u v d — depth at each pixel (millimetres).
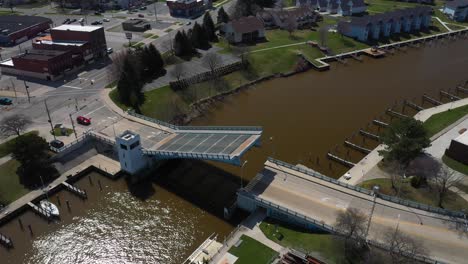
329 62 164625
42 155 93188
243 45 170250
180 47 156500
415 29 198750
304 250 70625
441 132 107938
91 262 73875
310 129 114000
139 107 121438
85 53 151500
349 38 183250
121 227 81062
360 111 123562
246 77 146375
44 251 76062
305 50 168500
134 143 90750
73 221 82500
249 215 81438
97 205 86625
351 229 68062
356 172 93000
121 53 142500
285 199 79312
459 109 120750
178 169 97688
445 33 195125
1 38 176000
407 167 91125
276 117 121125
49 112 117625
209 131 98750
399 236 67750
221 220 82125
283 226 77250
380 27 186625
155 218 83125
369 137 109312
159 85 133375
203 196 88875
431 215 74000
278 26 197875
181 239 78125
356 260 66375
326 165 97875
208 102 130500
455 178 89375
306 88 141000
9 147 94938
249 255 71188
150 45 140625
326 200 78875
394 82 144625
